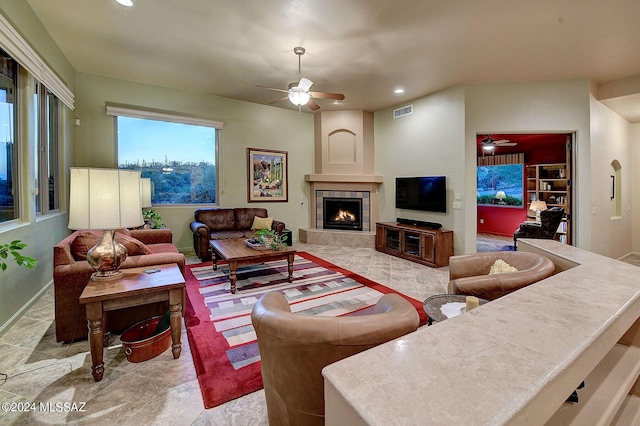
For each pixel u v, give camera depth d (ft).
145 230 13.70
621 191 18.17
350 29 10.66
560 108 14.82
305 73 14.62
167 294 7.04
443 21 10.05
